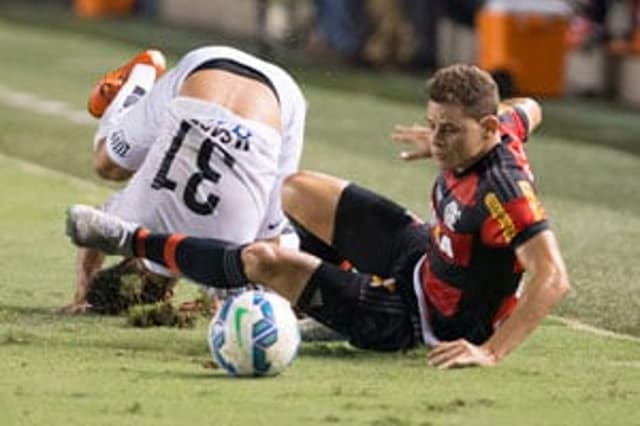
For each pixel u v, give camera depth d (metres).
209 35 70.81
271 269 21.80
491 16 55.56
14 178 37.34
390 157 42.44
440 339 21.81
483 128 21.00
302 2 62.66
